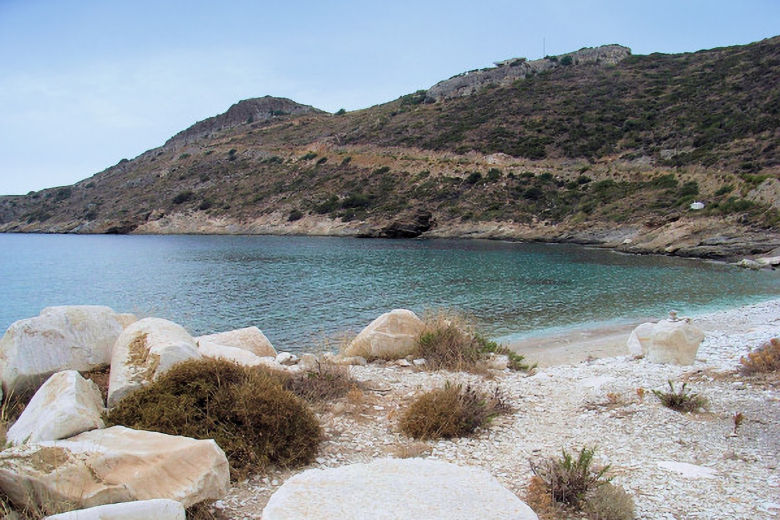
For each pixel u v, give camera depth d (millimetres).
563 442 7270
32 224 123250
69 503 4141
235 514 4969
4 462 4434
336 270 41469
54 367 7492
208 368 6898
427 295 29297
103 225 108875
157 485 4441
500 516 3590
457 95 118562
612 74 105500
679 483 5855
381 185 86875
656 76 99188
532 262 45281
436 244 64312
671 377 10523
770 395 8781
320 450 6711
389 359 12609
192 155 133625
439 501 3758
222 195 104500
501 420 8203
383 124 112938
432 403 7762
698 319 20547
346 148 105562
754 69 86062
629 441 7230
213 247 68188
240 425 6246
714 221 50438
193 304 27922
